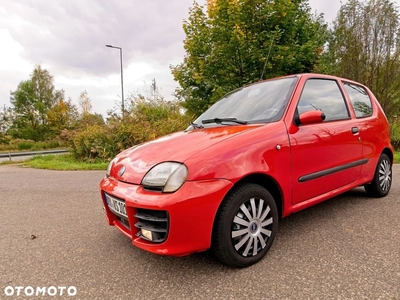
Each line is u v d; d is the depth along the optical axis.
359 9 10.66
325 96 3.22
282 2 9.60
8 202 4.64
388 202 3.81
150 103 13.52
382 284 1.95
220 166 2.11
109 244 2.86
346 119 3.34
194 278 2.16
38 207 4.29
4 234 3.22
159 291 2.01
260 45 9.84
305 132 2.71
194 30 11.06
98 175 7.02
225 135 2.41
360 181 3.52
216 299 1.89
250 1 9.52
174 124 10.54
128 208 2.16
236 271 2.23
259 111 2.91
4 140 33.06
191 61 11.23
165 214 2.00
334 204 3.79
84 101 32.34
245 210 2.23
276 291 1.94
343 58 10.83
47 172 7.89
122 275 2.25
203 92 11.74
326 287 1.95
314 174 2.78
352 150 3.28
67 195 4.98
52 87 46.06
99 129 9.95
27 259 2.58
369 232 2.84
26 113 40.03
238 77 10.36
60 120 35.06
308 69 10.70
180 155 2.17
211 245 2.19
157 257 2.53
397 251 2.42
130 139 9.48
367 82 10.34
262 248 2.36
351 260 2.30
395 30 9.98
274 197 2.61
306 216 3.38
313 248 2.54
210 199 2.03
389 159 4.14
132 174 2.28
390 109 10.41
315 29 11.40
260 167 2.29
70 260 2.54
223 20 9.88
